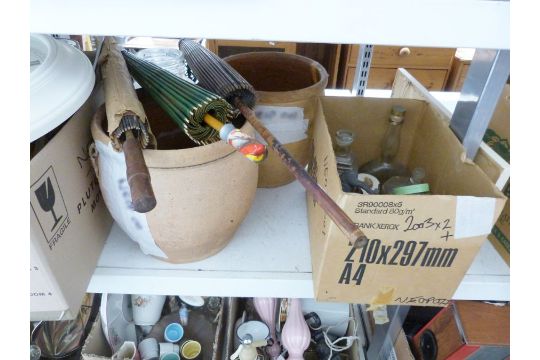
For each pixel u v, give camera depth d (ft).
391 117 2.23
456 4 1.23
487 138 2.29
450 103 3.01
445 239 1.58
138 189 1.06
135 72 1.95
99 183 1.76
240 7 1.20
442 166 2.08
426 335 2.79
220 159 1.53
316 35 1.26
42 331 3.19
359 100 2.26
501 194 1.55
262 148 1.24
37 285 1.56
